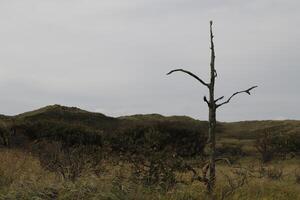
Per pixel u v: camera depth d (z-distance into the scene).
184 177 9.89
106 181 8.30
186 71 8.02
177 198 7.90
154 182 8.72
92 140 25.70
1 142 23.75
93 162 10.12
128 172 9.31
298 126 51.00
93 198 7.25
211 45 8.19
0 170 9.45
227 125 58.84
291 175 15.77
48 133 26.48
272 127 53.03
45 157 11.68
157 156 8.83
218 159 8.26
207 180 8.27
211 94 8.15
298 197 9.71
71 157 10.37
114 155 9.98
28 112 49.38
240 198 8.35
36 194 7.35
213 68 8.16
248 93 8.02
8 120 35.59
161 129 24.72
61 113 46.53
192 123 50.09
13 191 7.37
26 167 10.92
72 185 7.80
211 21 8.19
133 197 7.71
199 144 23.36
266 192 9.48
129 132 23.84
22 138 24.70
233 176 11.33
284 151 28.61
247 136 51.19
